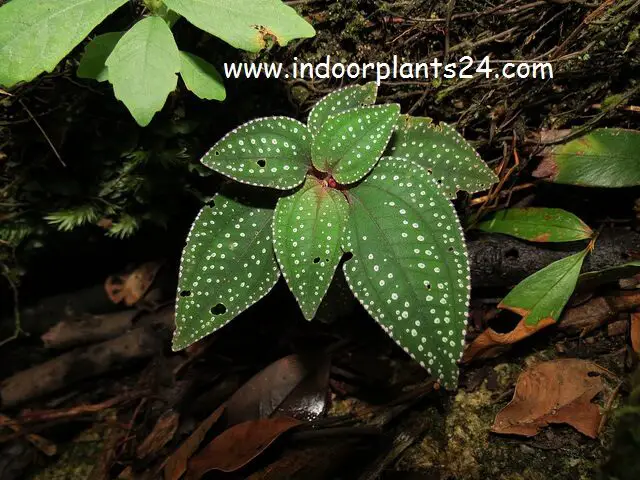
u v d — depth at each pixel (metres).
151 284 0.30
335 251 0.19
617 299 0.24
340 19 0.22
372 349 0.26
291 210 0.19
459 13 0.22
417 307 0.18
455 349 0.18
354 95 0.20
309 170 0.20
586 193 0.25
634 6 0.20
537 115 0.24
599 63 0.22
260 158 0.19
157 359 0.28
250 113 0.24
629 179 0.22
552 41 0.22
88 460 0.26
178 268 0.30
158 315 0.29
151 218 0.26
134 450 0.25
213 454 0.22
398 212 0.19
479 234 0.25
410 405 0.24
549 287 0.22
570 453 0.22
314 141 0.19
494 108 0.23
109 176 0.25
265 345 0.28
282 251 0.19
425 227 0.19
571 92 0.23
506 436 0.23
